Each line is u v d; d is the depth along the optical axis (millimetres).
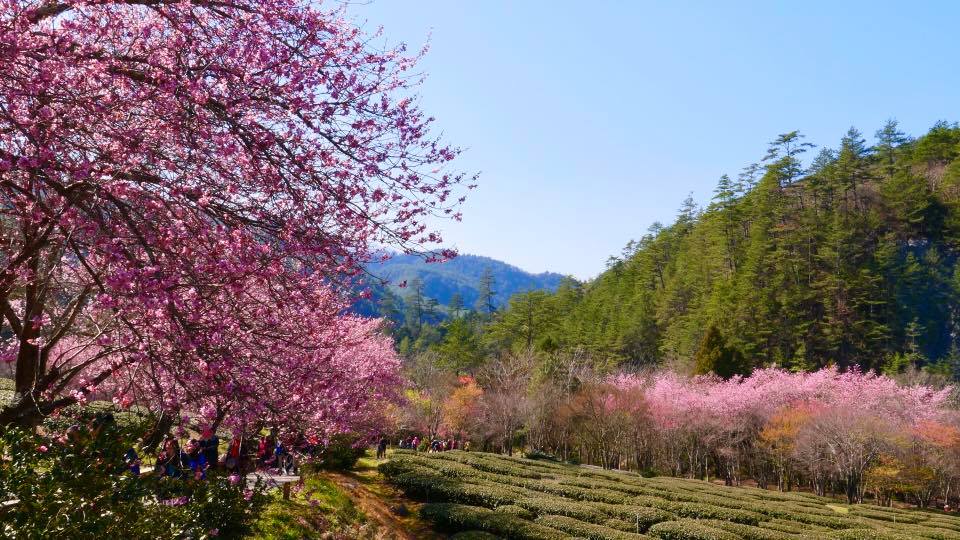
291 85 6355
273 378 7516
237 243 6047
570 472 33938
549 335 83000
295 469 17125
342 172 6941
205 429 7168
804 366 68562
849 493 39844
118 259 5441
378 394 21594
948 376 66812
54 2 6043
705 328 75875
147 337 6238
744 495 31953
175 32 6461
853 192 97938
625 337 85750
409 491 23047
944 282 82688
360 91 7008
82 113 5918
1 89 5555
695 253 97688
